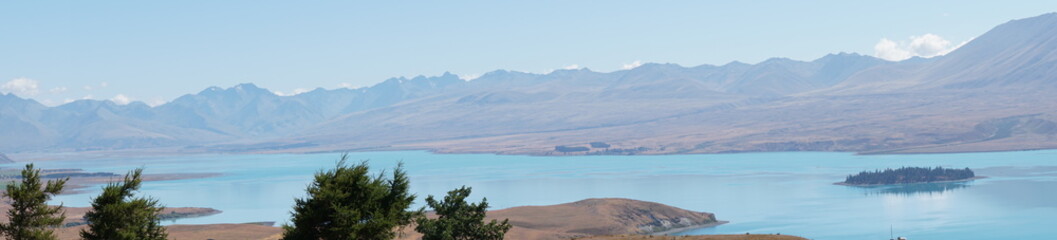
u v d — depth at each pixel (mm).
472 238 83812
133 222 68188
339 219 60656
